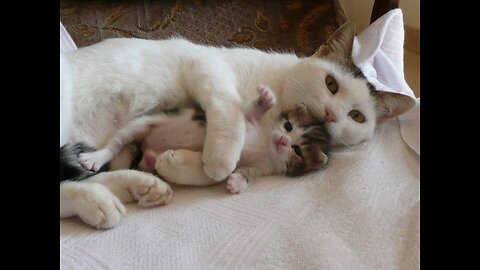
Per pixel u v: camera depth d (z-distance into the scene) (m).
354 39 0.52
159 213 0.39
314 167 0.45
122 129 0.45
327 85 0.48
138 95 0.46
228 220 0.38
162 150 0.46
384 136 0.50
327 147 0.47
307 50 0.70
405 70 0.90
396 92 0.52
